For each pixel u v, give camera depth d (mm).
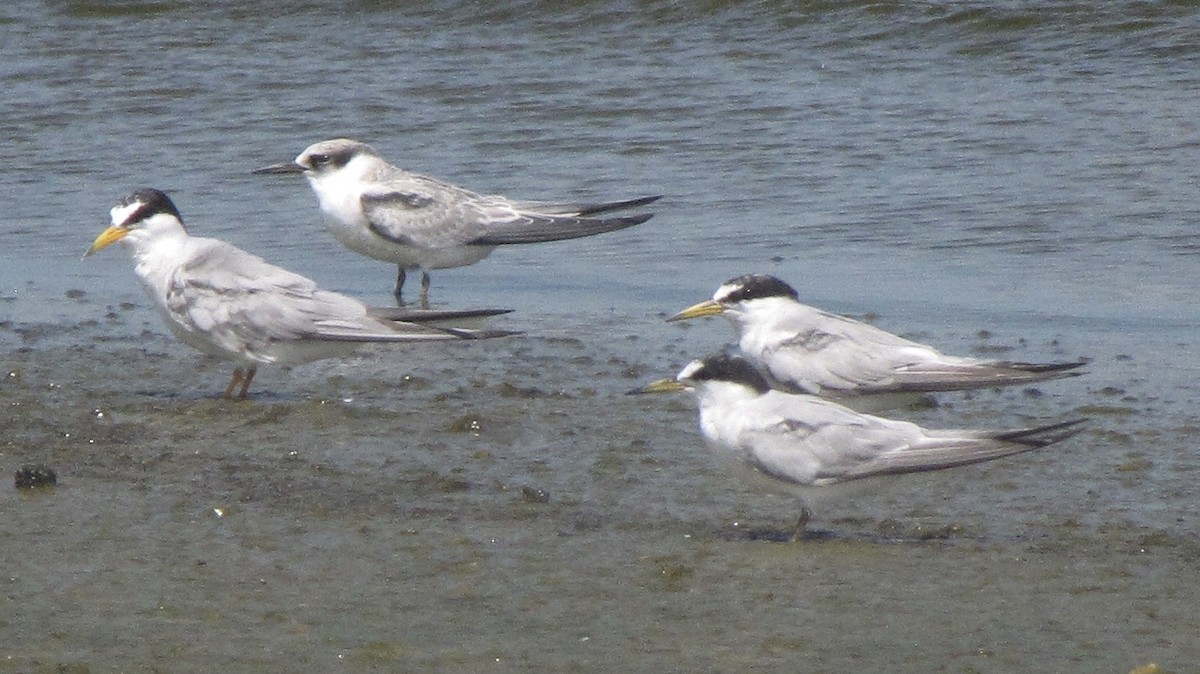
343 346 14266
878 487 11203
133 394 14477
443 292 18500
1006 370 13008
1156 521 11320
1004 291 17422
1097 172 20688
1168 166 20688
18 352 15766
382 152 22938
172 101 24859
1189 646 9352
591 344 16000
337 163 18609
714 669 9156
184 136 23656
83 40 27219
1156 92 22938
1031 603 10000
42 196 21484
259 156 22891
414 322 14180
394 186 18344
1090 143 21531
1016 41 24672
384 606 10031
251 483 12195
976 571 10516
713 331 16359
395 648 9438
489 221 18406
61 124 24078
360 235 18375
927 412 13898
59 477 12352
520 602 10086
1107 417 13531
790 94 23891
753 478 11258
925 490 12086
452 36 26844
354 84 25250
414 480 12242
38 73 25922
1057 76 23719
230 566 10648
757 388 11406
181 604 10070
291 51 26609
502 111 24031
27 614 9938
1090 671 9078
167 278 14289
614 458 12695
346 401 14227
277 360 14141
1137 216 19438
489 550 10898
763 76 24562
